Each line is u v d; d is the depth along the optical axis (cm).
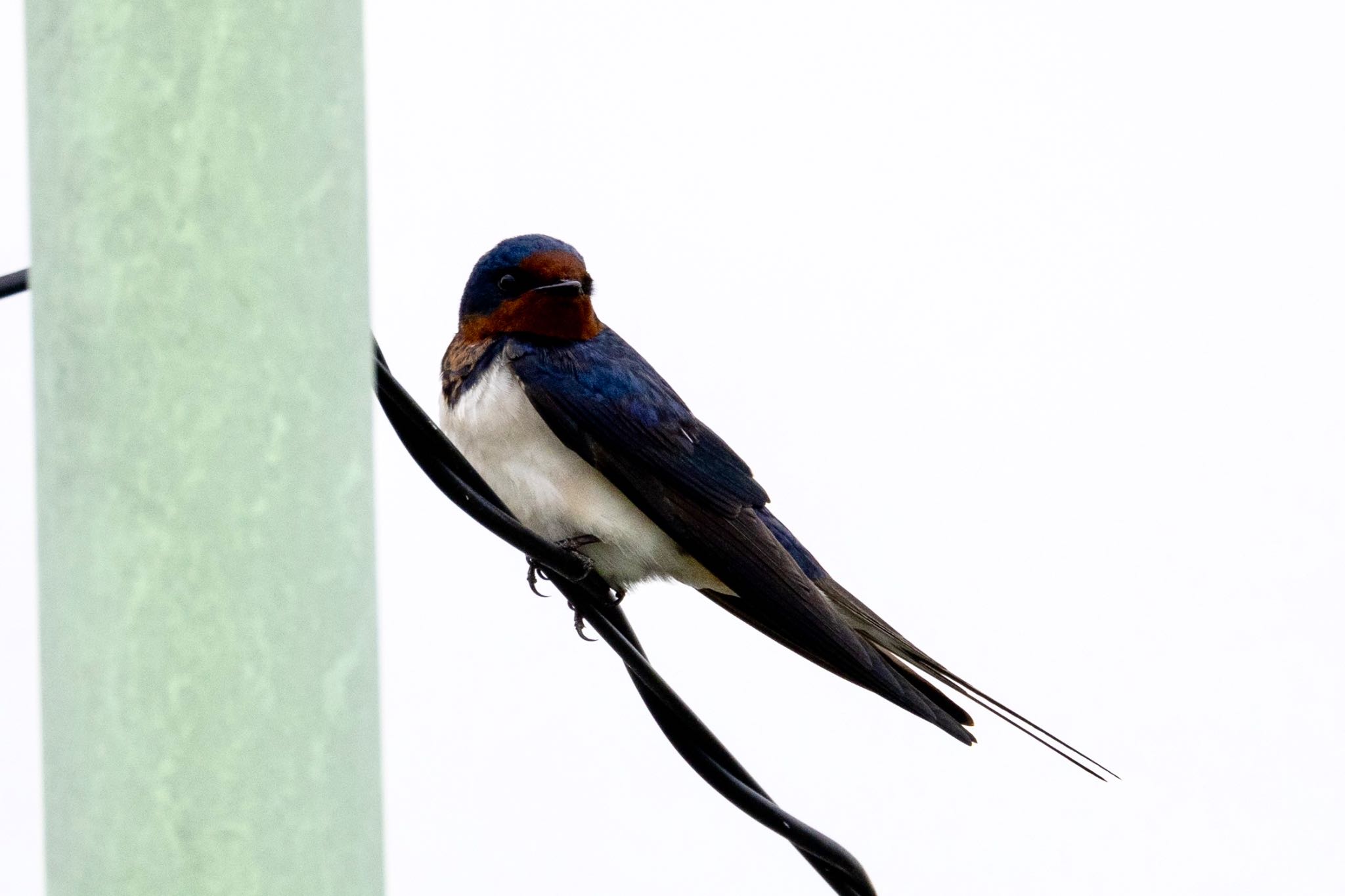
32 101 500
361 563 496
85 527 476
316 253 495
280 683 475
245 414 480
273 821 472
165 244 479
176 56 483
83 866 471
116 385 475
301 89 496
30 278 507
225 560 474
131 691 468
